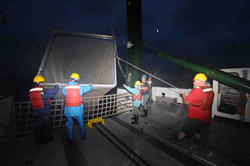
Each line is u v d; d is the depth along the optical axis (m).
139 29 5.22
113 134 3.55
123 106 5.84
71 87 3.01
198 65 2.54
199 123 2.66
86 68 4.62
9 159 2.45
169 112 5.94
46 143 3.06
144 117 5.18
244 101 4.70
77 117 3.13
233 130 4.07
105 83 4.54
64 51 4.61
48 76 3.87
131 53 5.67
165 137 3.45
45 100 3.00
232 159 2.52
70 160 2.44
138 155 2.61
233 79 1.91
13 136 3.31
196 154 2.71
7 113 3.13
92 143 3.08
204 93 2.58
